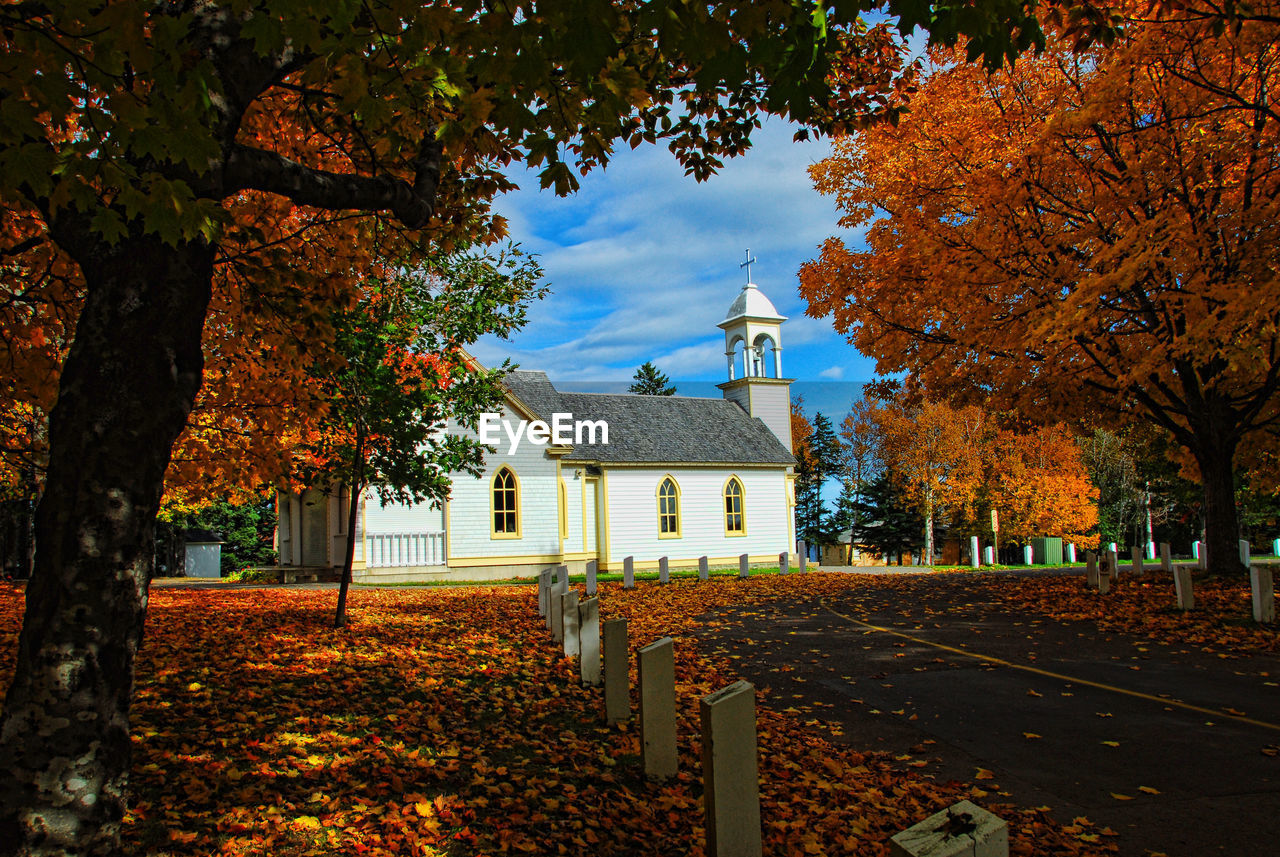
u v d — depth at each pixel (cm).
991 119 1506
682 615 1527
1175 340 1176
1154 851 433
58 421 371
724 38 404
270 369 820
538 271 1341
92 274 388
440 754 579
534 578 2891
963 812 217
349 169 818
